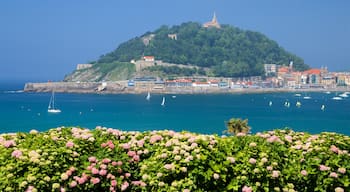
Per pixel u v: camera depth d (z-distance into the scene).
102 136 9.83
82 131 10.16
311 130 98.88
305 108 163.62
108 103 176.12
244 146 9.26
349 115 135.75
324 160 8.69
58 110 134.12
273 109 157.88
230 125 41.09
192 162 8.24
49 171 7.90
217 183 8.23
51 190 7.73
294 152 9.23
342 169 8.41
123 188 8.22
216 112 143.75
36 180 7.66
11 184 7.62
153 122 113.94
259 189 8.34
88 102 180.25
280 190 8.45
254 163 8.51
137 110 147.50
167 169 8.27
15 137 9.71
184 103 183.62
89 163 8.45
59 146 8.79
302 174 8.57
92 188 8.13
